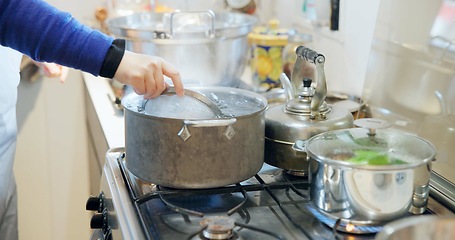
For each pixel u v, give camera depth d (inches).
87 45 40.8
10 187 67.5
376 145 36.9
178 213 37.9
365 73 56.2
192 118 38.0
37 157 82.7
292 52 66.8
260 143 40.4
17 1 41.2
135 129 39.0
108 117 59.1
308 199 39.4
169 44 58.6
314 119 42.9
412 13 47.9
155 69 40.2
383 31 52.1
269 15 84.2
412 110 48.4
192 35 58.7
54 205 86.0
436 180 42.6
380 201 33.8
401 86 49.8
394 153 35.9
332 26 62.4
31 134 81.3
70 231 87.9
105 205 44.0
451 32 43.4
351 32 59.5
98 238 46.7
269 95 59.9
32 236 86.7
